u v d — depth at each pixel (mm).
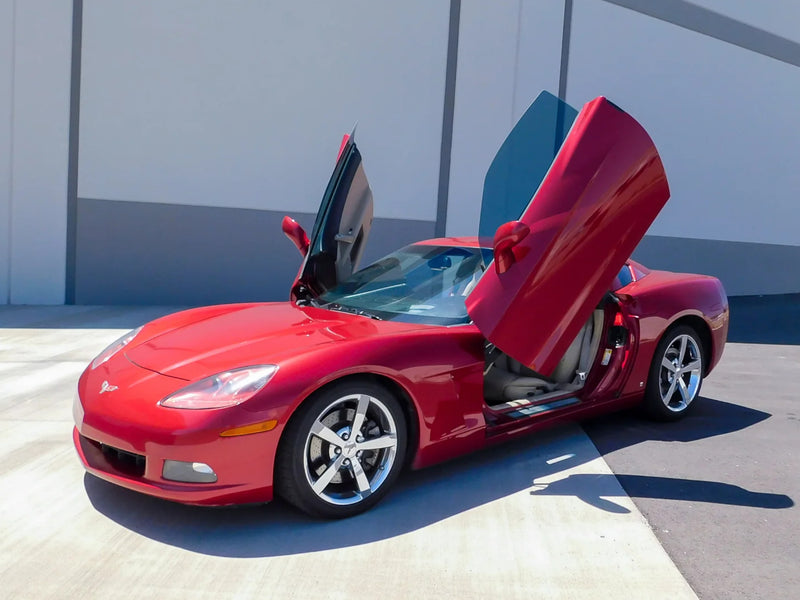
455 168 9531
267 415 2531
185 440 2480
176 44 8539
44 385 4742
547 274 3158
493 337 3098
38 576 2305
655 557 2521
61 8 8266
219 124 8750
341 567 2400
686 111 11125
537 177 3309
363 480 2818
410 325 3225
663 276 4395
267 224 9016
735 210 11984
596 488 3143
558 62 9852
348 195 3822
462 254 3818
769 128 12203
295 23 8828
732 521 2840
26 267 8531
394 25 9125
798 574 2434
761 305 11047
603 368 3832
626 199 3285
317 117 9016
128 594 2207
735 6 11398
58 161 8445
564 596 2244
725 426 4191
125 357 3041
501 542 2605
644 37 10539
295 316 3408
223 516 2783
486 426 3215
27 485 3041
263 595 2217
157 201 8688
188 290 8875
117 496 2945
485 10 9398
